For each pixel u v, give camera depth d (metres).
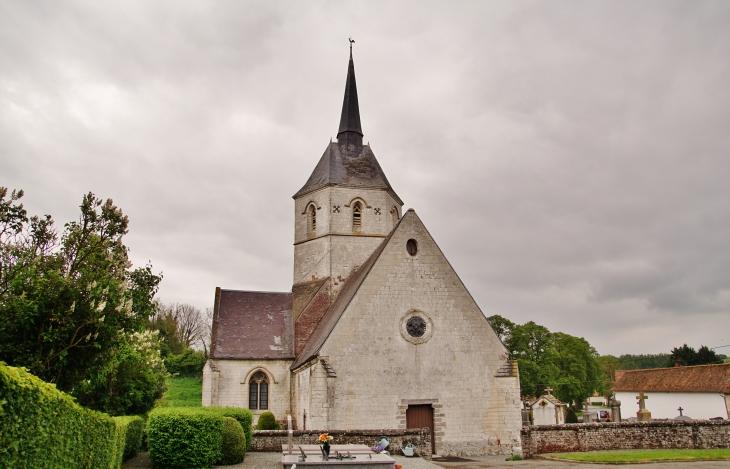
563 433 26.69
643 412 37.47
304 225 39.91
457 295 29.39
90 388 21.55
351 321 27.84
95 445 13.02
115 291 16.52
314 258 38.75
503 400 28.36
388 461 18.12
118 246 19.50
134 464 19.95
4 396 8.20
